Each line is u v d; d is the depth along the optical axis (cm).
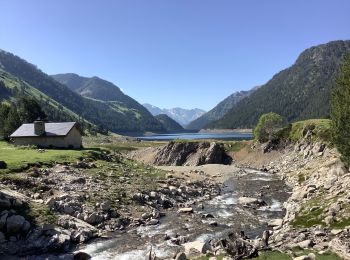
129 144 18150
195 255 2955
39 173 5044
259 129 12775
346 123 4728
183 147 13025
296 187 6500
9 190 4094
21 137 8681
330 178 4966
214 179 8112
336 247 2597
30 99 13900
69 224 3666
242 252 2628
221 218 4506
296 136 11606
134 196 4869
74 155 6769
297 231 3244
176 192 5666
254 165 11744
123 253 3206
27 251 3153
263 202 5400
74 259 3030
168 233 3825
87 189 4797
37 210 3738
